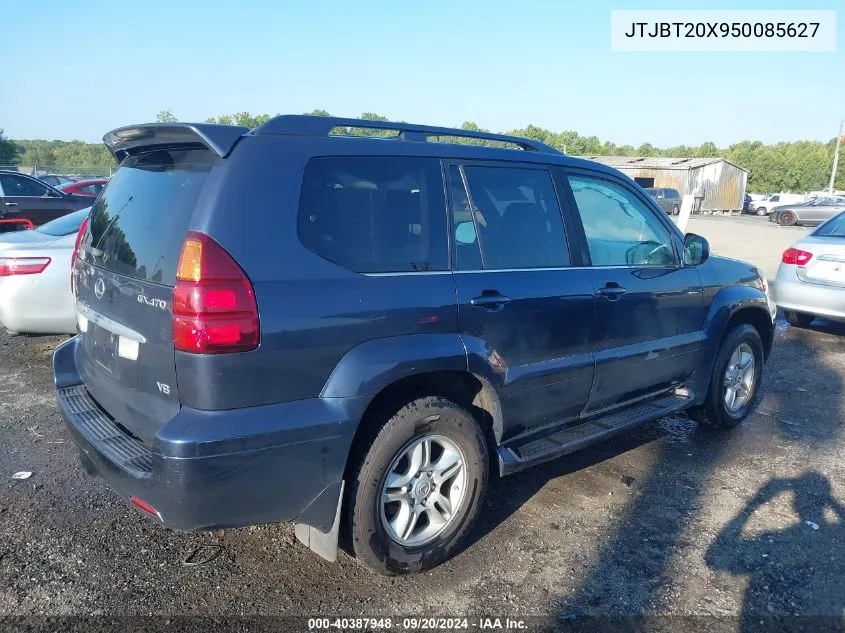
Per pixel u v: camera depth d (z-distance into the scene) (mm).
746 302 4957
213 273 2533
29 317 6078
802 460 4586
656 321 4266
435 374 3188
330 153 2947
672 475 4332
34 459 4367
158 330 2682
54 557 3283
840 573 3248
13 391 5668
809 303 7879
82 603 2945
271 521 2754
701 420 5078
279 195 2748
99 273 3188
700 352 4660
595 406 4016
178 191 2855
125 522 3627
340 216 2920
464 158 3438
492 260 3412
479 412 3477
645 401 4559
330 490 2816
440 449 3264
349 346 2824
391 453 2986
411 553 3125
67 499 3859
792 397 5957
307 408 2723
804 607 2994
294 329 2672
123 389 2979
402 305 2971
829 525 3705
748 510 3869
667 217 4543
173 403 2666
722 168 51625
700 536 3582
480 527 3666
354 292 2848
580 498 4004
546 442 3768
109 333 3074
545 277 3594
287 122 2908
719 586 3143
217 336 2521
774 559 3363
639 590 3109
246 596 3025
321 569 3248
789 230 29844
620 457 4617
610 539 3549
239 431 2570
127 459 2766
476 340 3232
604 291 3875
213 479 2549
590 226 4004
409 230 3133
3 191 11922
